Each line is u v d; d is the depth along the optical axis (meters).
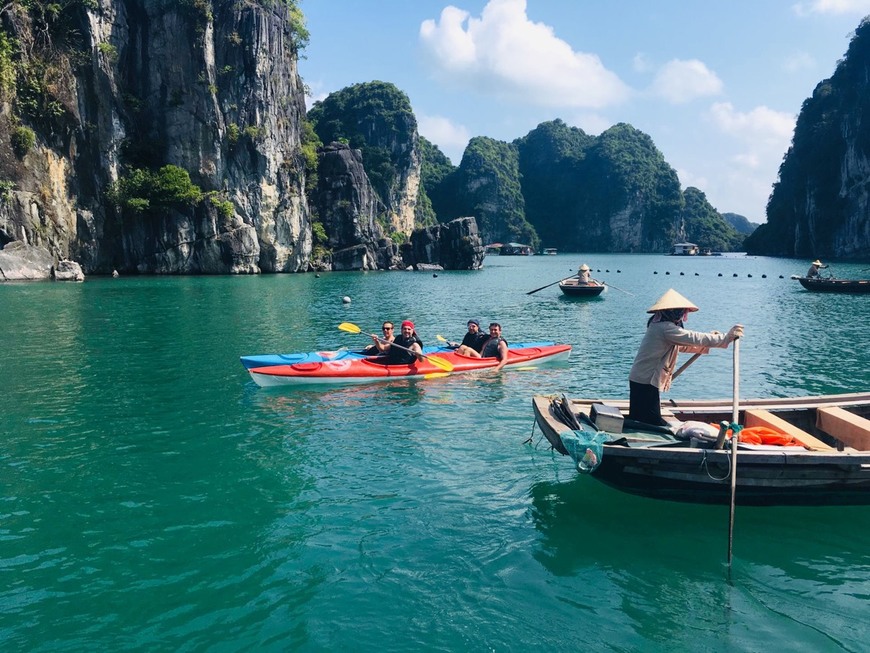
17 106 41.03
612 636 4.45
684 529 6.00
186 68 49.25
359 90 120.50
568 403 7.07
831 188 99.81
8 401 10.41
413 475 7.30
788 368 13.33
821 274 55.22
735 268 71.81
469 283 44.12
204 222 50.19
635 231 186.50
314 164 62.72
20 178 41.03
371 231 66.69
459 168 186.62
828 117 102.00
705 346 6.31
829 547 5.68
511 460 7.78
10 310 22.94
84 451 8.07
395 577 5.16
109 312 22.75
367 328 19.77
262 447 8.23
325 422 9.32
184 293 31.41
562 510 6.39
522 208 190.12
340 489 6.90
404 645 4.35
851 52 96.75
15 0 41.53
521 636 4.45
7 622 4.55
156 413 9.75
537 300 30.45
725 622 4.61
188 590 4.97
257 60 51.44
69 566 5.32
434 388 11.42
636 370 6.76
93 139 45.69
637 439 6.41
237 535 5.85
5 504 6.50
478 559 5.44
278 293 32.81
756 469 5.98
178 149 49.91
